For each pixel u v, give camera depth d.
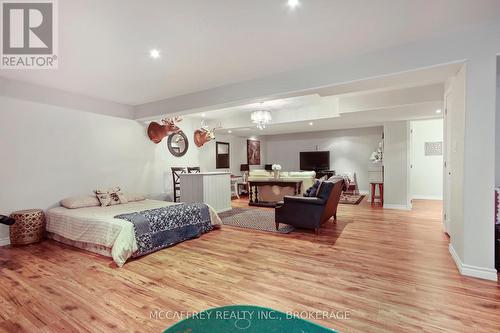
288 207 4.05
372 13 2.09
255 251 3.20
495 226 2.52
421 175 7.54
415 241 3.51
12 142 3.57
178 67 3.19
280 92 3.43
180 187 5.55
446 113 3.72
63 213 3.56
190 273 2.59
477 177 2.37
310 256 3.00
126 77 3.52
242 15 2.08
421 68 2.57
